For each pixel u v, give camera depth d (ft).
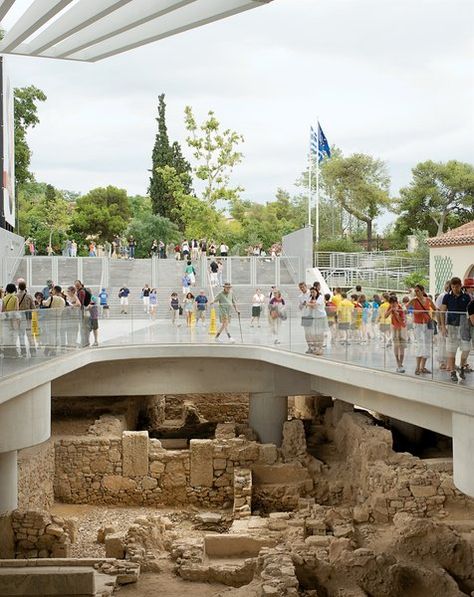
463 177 216.13
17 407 64.03
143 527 66.08
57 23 59.82
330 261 187.93
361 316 65.05
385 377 60.54
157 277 143.13
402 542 58.44
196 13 55.21
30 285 136.87
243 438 89.35
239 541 63.62
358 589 53.52
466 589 56.29
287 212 298.35
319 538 61.36
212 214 193.06
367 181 260.21
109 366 94.58
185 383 95.55
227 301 92.07
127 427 100.42
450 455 88.12
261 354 90.53
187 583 57.16
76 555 66.74
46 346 66.74
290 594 48.75
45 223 248.93
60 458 85.61
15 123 204.64
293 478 84.38
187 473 85.81
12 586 46.70
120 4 50.60
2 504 66.80
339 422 90.58
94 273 139.64
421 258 179.22
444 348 51.72
